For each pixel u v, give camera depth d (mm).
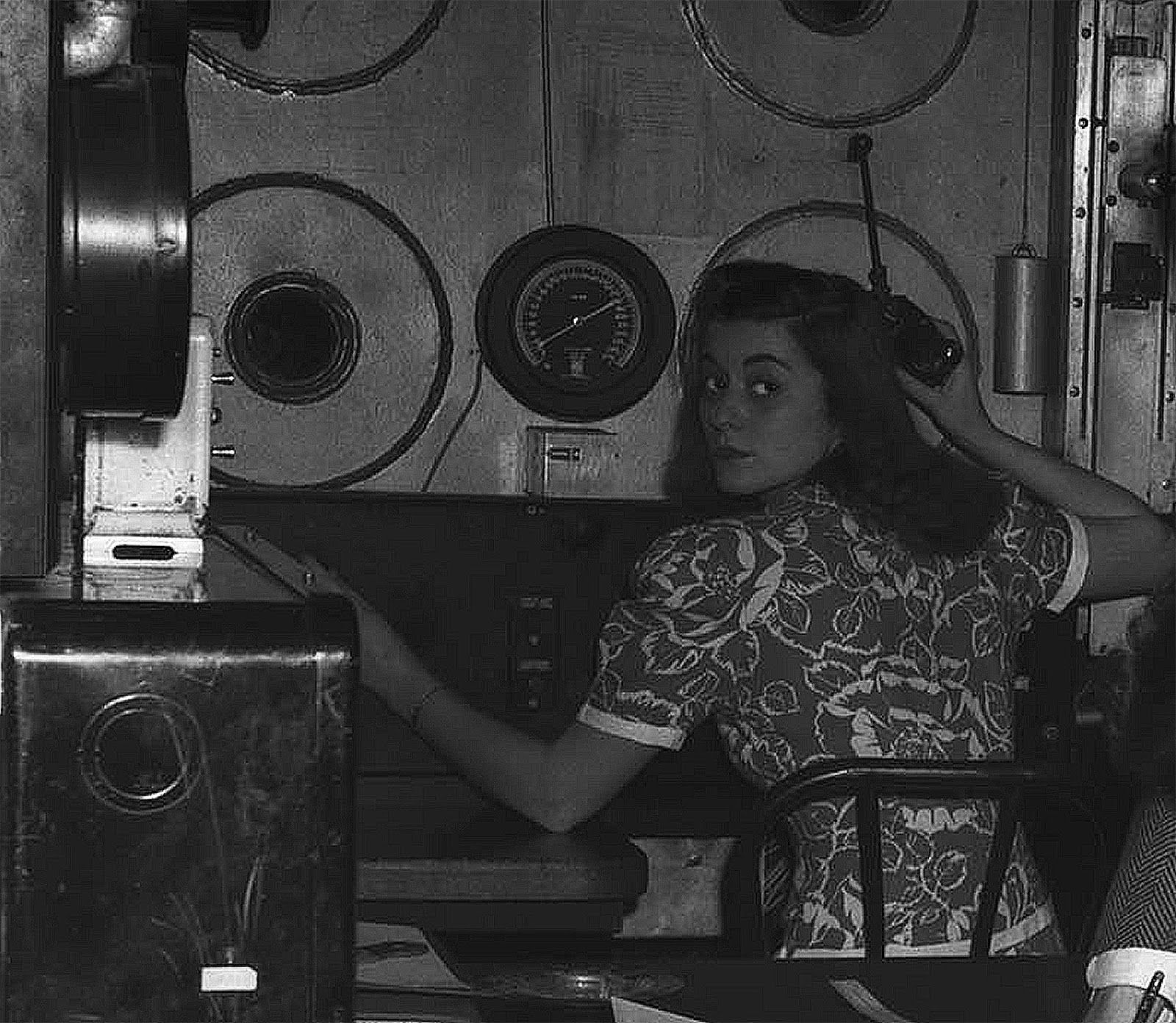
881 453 2740
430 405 4109
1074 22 4266
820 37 4234
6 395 1393
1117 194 4281
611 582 3742
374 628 2885
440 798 3299
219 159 4027
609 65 4156
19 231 1383
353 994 1247
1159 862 1744
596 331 4113
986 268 4332
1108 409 4289
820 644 2648
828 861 2557
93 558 1796
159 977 1222
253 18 3766
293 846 1231
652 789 3715
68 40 1479
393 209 4090
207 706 1218
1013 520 2885
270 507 3645
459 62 4102
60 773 1203
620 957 3689
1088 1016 1728
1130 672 1838
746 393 2795
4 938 1204
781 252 4238
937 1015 1881
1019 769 2410
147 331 1446
